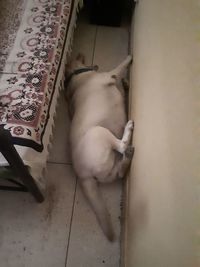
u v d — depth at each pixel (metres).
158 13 1.05
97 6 1.78
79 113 1.33
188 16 0.73
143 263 0.79
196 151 0.55
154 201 0.78
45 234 1.24
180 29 0.77
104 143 1.21
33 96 1.10
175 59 0.78
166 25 0.92
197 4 0.68
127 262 1.01
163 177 0.73
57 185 1.35
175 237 0.59
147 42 1.17
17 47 1.25
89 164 1.20
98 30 1.90
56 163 1.42
